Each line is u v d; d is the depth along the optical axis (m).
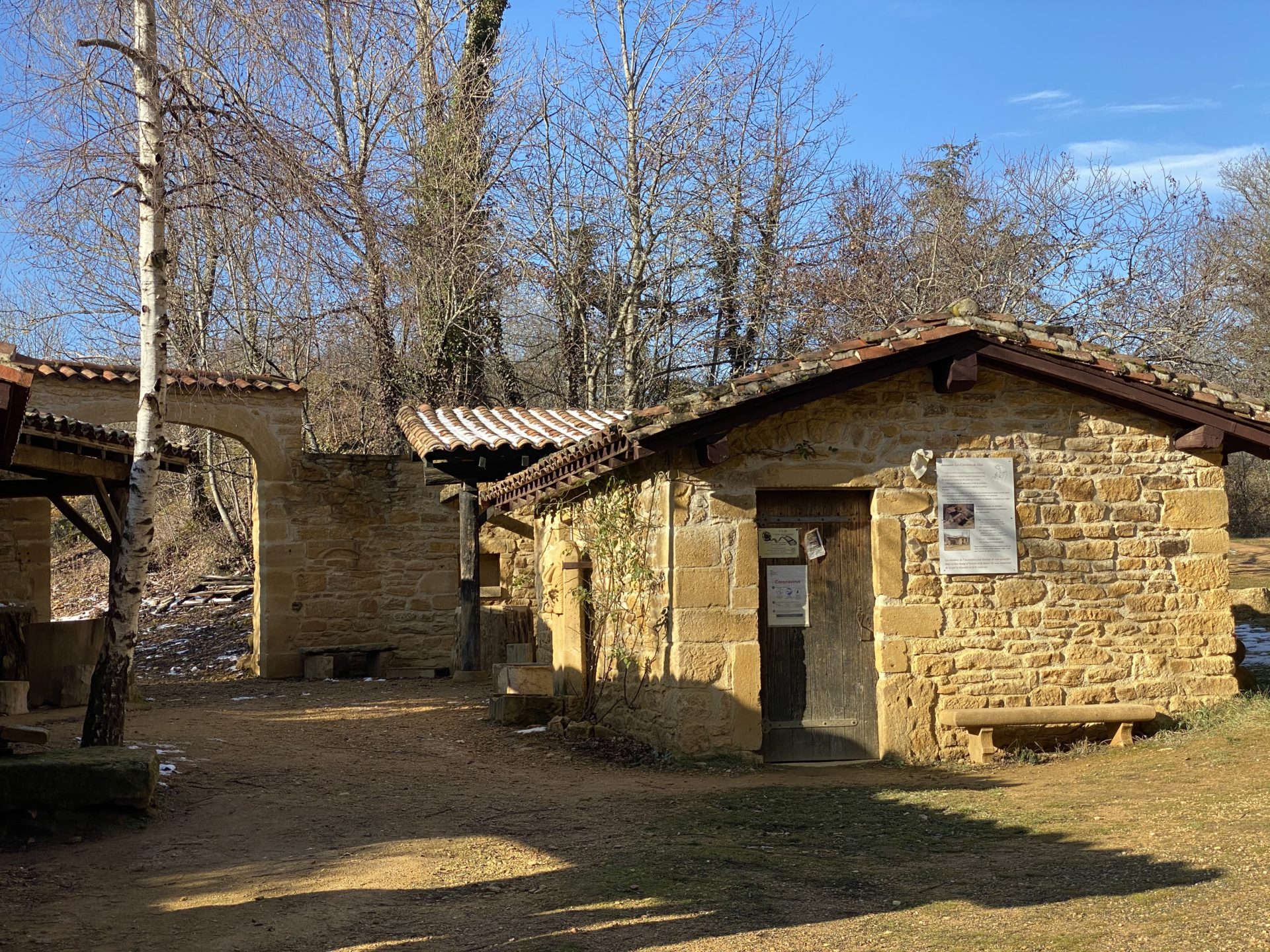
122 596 8.02
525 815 7.41
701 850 6.38
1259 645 13.66
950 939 4.68
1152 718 9.23
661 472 9.18
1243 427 9.72
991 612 9.52
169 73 7.99
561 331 23.12
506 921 5.17
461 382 20.94
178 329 17.69
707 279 23.19
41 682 12.16
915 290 22.80
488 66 20.84
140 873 6.17
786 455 9.25
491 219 20.97
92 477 11.24
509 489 11.52
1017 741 9.55
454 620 16.94
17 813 6.82
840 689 9.44
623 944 4.77
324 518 16.52
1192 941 4.45
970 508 9.55
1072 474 9.76
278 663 16.17
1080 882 5.46
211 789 8.18
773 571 9.40
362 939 4.98
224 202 8.18
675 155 22.00
